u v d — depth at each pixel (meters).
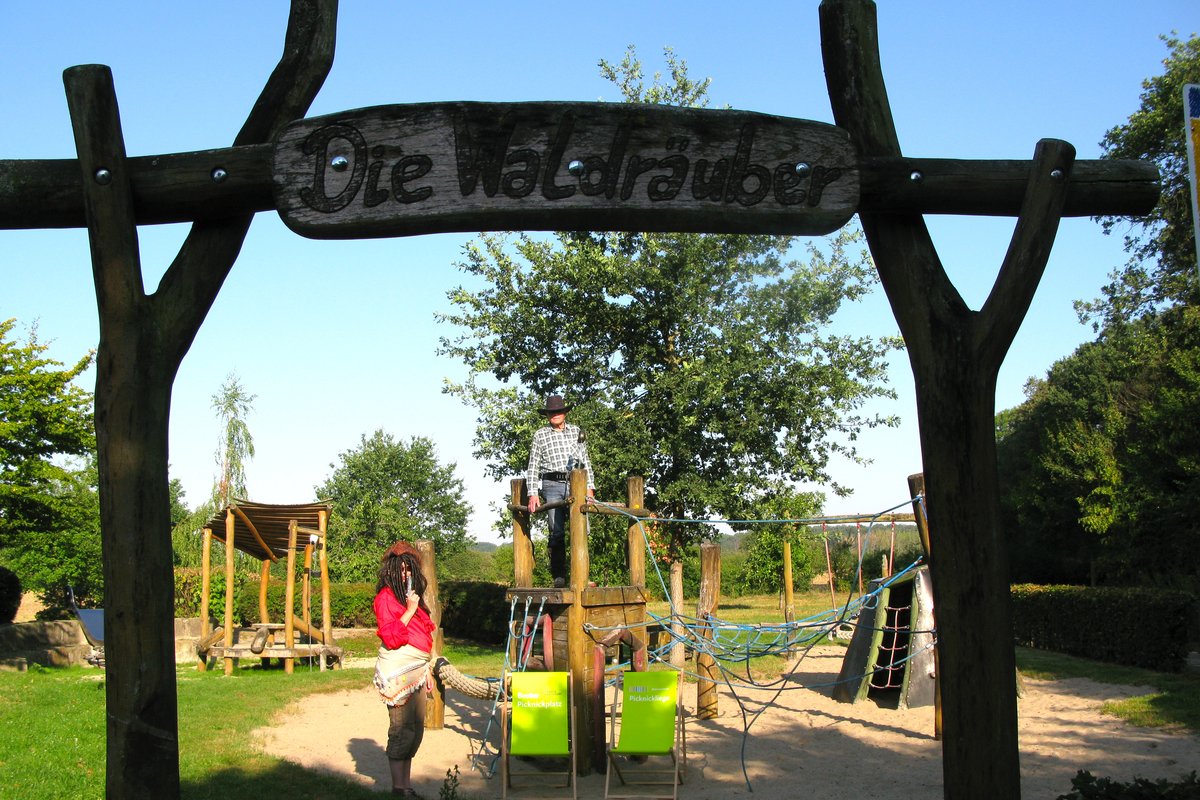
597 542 17.92
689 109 4.67
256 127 4.72
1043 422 39.53
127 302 4.46
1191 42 23.86
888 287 5.00
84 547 26.97
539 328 17.44
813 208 4.74
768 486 16.92
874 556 29.55
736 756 8.80
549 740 7.56
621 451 16.45
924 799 7.16
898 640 11.91
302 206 4.55
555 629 8.84
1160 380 27.80
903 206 4.91
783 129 4.73
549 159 4.60
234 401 38.84
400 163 4.58
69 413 17.53
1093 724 9.62
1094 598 15.27
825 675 14.01
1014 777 4.57
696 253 16.56
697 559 31.80
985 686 4.60
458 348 18.45
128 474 4.37
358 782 7.78
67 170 4.61
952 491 4.73
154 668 4.31
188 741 8.94
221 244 4.68
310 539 19.47
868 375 17.27
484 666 15.48
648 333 17.36
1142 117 24.16
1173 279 25.70
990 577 4.67
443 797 7.15
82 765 7.41
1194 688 11.26
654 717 7.59
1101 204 5.04
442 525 50.75
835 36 5.02
